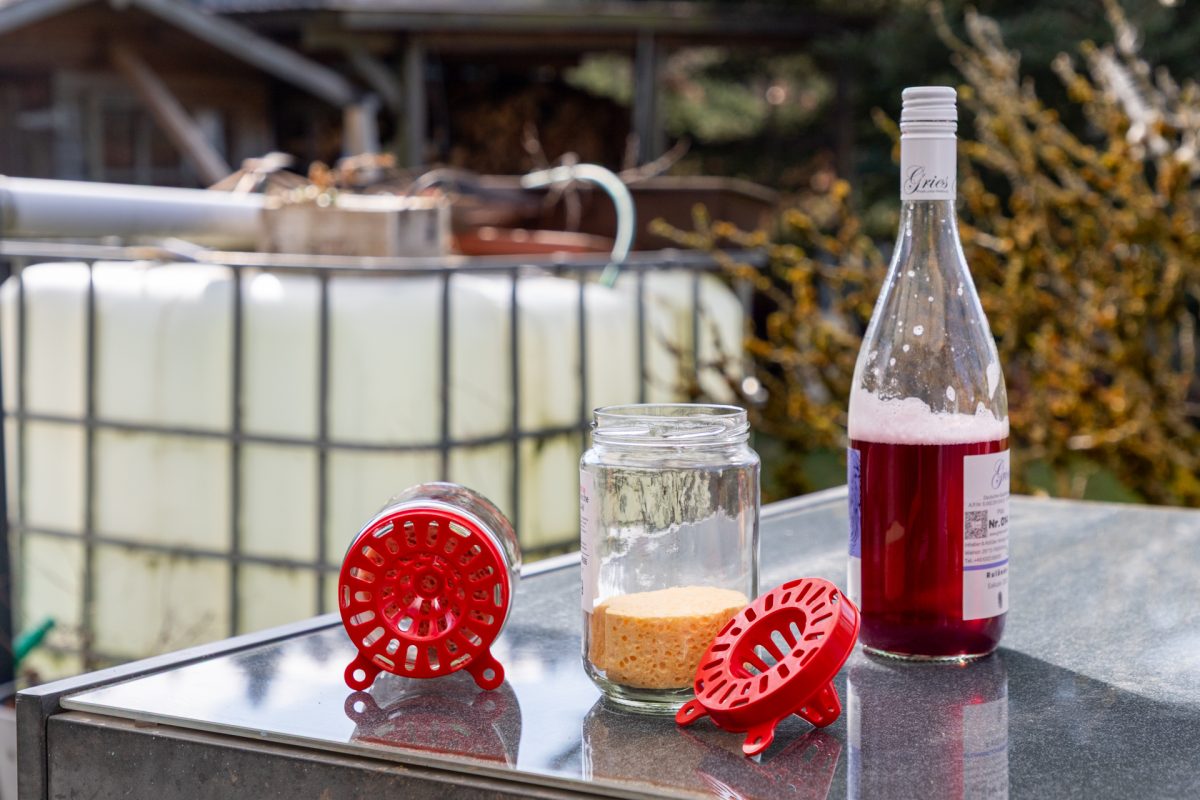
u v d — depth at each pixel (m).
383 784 0.56
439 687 0.66
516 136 6.34
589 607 0.64
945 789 0.53
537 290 1.60
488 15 6.19
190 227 1.73
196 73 6.28
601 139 6.51
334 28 6.01
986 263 2.40
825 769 0.55
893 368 0.71
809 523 1.05
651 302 1.78
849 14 7.42
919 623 0.70
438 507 0.65
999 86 2.40
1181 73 6.49
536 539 1.58
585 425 1.62
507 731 0.59
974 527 0.70
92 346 1.57
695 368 1.85
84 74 5.95
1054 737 0.59
